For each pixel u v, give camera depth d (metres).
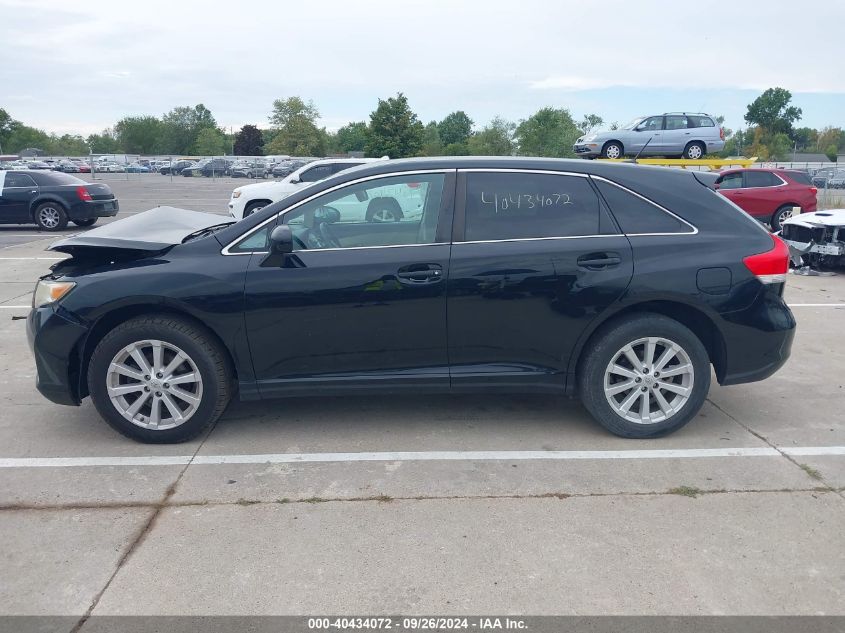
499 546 3.20
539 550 3.17
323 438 4.42
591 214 4.24
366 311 4.14
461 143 99.62
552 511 3.50
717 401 5.09
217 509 3.54
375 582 2.94
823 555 3.12
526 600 2.83
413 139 56.19
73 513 3.52
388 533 3.31
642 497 3.64
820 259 10.58
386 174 4.25
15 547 3.22
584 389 4.30
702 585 2.91
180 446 4.31
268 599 2.84
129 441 4.39
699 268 4.16
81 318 4.14
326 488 3.76
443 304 4.15
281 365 4.23
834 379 5.60
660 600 2.82
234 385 4.43
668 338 4.20
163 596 2.87
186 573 3.02
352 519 3.44
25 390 5.39
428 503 3.59
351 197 4.23
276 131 86.06
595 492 3.70
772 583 2.93
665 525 3.37
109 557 3.14
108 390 4.22
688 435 4.45
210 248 4.21
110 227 4.71
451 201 4.23
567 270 4.14
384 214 4.23
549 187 4.27
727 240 4.25
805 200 16.44
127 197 29.91
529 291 4.14
